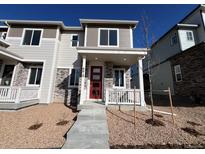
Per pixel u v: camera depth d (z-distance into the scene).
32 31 10.34
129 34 10.02
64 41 11.02
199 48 9.59
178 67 11.99
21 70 9.70
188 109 7.47
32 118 5.79
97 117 5.49
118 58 8.57
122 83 9.77
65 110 7.43
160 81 15.05
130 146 3.48
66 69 10.44
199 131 4.48
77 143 3.44
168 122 5.26
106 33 10.08
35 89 8.82
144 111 6.84
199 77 9.48
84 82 8.12
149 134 4.20
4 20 9.97
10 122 5.22
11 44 9.93
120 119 5.54
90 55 8.04
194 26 13.41
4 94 6.94
